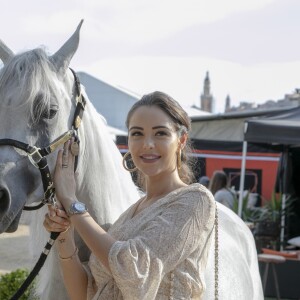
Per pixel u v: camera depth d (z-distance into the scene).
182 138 2.10
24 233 10.38
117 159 2.69
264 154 11.72
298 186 8.05
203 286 1.94
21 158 2.13
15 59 2.20
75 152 2.30
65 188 2.20
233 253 2.80
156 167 2.03
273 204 7.89
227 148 11.78
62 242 2.17
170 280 1.90
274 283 6.31
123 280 1.85
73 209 2.05
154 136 2.03
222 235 2.83
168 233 1.88
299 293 6.31
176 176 2.09
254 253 3.15
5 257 8.42
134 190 2.80
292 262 6.35
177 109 2.05
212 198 1.95
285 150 7.99
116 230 2.05
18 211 2.11
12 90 2.14
